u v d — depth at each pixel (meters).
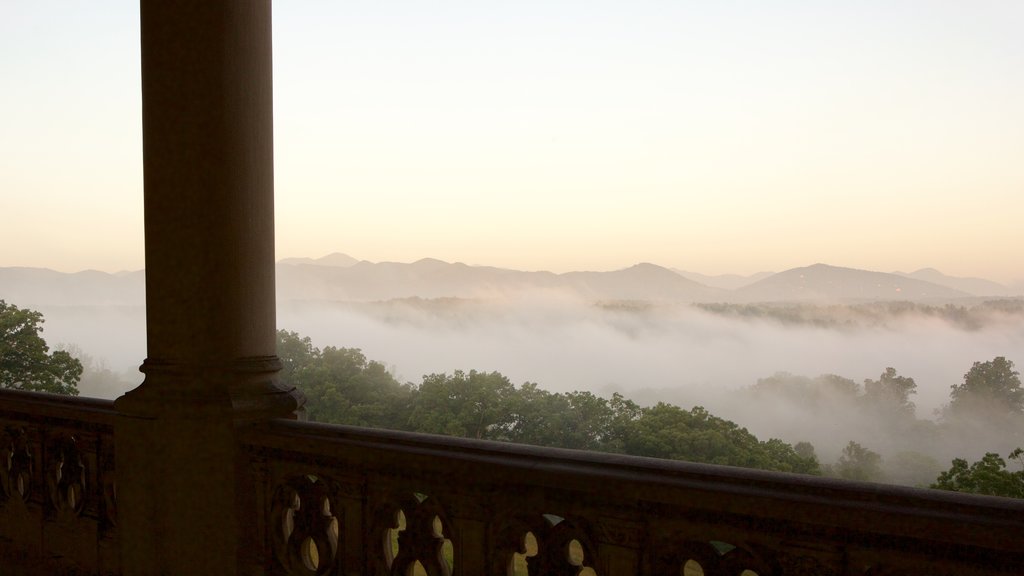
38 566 4.01
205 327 3.00
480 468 2.35
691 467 2.00
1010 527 1.47
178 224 2.96
